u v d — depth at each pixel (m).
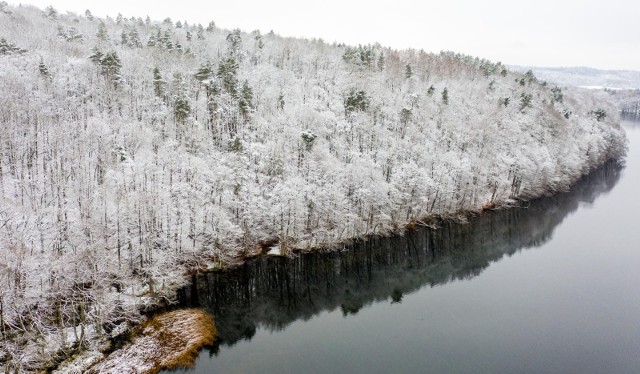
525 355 44.47
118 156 66.19
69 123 76.44
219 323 50.56
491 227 87.06
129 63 105.69
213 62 124.94
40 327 40.66
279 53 147.50
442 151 94.94
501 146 103.62
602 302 56.56
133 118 84.38
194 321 49.12
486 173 91.69
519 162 95.25
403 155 91.31
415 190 81.31
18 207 54.78
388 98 117.12
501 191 99.25
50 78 86.94
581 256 72.94
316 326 50.47
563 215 95.06
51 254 47.94
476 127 106.62
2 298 39.88
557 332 49.16
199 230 62.06
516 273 66.38
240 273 62.50
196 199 63.59
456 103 123.31
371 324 50.94
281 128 89.00
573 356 44.59
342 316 53.19
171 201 61.84
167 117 88.12
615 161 148.75
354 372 40.88
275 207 65.88
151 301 51.78
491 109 121.44
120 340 44.31
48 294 43.50
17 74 82.25
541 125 125.69
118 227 53.97
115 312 48.38
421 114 111.00
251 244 67.94
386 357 43.62
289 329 49.66
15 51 95.06
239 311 54.03
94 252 47.06
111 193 61.09
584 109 181.38
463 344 46.41
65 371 38.69
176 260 60.34
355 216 71.75
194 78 105.88
